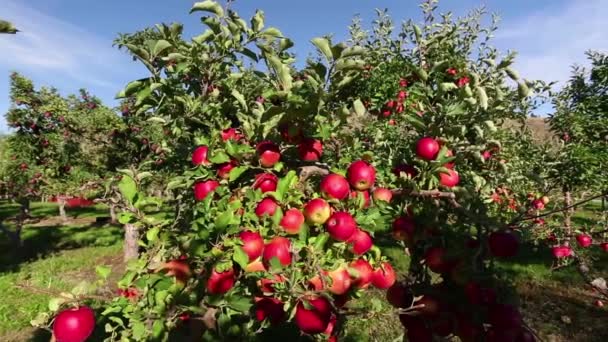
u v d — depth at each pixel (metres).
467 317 0.79
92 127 4.94
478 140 1.14
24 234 6.84
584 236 2.58
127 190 0.85
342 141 1.29
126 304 0.81
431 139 0.95
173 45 1.15
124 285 0.78
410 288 0.91
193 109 1.18
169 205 1.22
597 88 3.96
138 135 4.82
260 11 1.13
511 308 0.74
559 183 3.34
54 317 0.77
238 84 1.32
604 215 3.26
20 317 2.96
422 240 0.91
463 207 0.83
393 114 2.10
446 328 0.82
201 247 0.76
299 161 1.08
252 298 0.83
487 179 1.56
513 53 1.21
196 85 1.32
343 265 0.80
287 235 0.82
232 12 1.14
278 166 0.95
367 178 0.88
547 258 4.03
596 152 3.47
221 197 0.92
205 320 0.85
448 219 0.94
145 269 0.80
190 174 0.98
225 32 1.15
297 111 0.92
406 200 0.95
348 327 2.30
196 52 1.14
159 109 1.24
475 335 0.77
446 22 2.64
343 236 0.78
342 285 0.78
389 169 1.04
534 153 3.35
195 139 1.15
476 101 0.99
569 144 3.38
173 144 1.48
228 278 0.79
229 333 0.98
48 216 9.41
